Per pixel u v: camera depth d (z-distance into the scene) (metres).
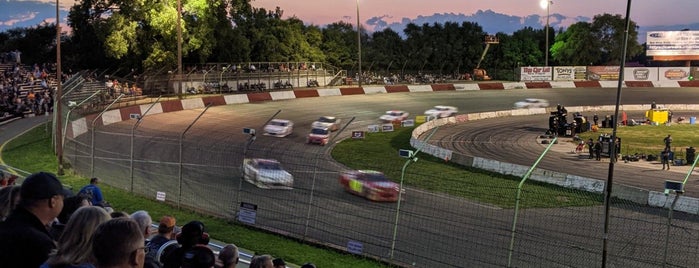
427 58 96.31
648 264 15.16
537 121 49.94
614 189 22.50
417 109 55.62
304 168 28.97
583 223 18.80
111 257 3.60
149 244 7.17
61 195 4.81
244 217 18.44
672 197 20.69
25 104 49.25
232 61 67.62
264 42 73.50
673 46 79.31
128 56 60.78
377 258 15.31
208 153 32.72
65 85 34.72
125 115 43.69
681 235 17.58
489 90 68.25
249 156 32.09
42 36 79.94
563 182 24.39
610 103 61.97
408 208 20.39
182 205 20.59
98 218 4.16
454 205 20.89
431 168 28.78
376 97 61.06
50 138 37.28
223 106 51.75
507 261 15.15
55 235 6.72
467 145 37.81
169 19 56.03
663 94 67.25
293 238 17.00
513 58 97.12
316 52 82.56
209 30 60.28
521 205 21.14
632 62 107.31
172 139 36.75
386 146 36.59
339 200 21.55
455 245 16.44
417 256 15.58
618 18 95.75
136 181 25.02
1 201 5.77
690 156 30.97
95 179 14.11
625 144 38.16
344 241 16.95
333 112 52.06
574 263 15.06
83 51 67.25
